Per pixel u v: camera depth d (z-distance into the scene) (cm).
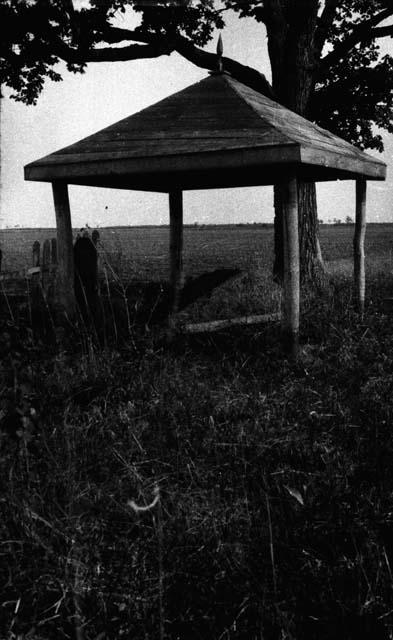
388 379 555
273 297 925
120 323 700
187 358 630
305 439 428
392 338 717
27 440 336
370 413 479
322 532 309
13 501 304
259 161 596
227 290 1052
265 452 401
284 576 278
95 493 336
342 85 1443
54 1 1278
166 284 866
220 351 653
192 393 515
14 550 280
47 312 723
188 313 835
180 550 287
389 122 1506
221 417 469
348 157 727
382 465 387
